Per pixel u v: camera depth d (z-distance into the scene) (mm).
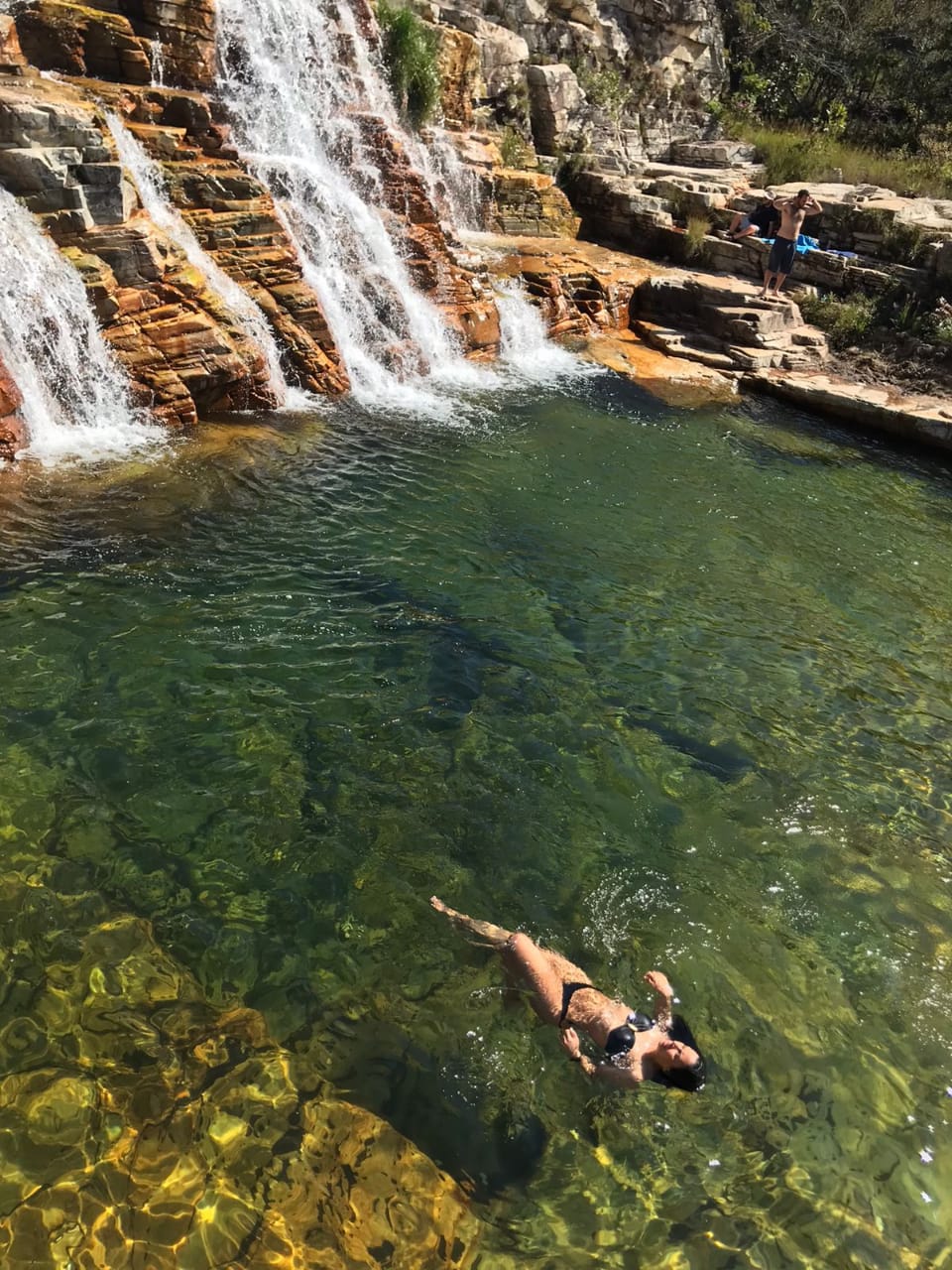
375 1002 4621
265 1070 4203
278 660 7191
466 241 18125
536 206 20453
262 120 14758
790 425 15039
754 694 7699
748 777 6645
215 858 5336
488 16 21812
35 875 5035
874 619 9305
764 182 23078
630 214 20984
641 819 6113
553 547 9789
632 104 24547
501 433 12609
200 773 5953
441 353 14719
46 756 5891
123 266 10758
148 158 12102
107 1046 4203
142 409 10625
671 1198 3939
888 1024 4879
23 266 9805
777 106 28266
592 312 17656
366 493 10203
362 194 15609
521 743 6656
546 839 5828
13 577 7680
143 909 4945
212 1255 3469
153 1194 3641
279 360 12469
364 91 17078
